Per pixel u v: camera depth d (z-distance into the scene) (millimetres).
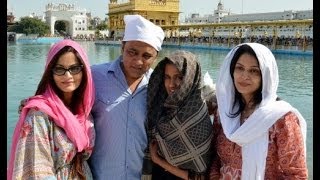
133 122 2311
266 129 1925
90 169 2336
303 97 13352
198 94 2172
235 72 2041
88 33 90438
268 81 1966
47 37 75062
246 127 1955
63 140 1986
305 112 10641
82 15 89812
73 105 2143
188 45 51031
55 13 87562
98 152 2307
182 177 2299
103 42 64562
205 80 2488
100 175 2303
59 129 1990
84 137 2074
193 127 2160
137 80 2379
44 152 1923
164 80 2246
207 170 2295
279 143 1918
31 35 73875
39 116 1931
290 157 1893
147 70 2328
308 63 25906
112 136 2273
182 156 2207
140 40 2217
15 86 15125
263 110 1936
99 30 91000
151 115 2293
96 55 36000
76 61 2051
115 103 2283
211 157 2270
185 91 2135
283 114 1908
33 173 1886
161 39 2328
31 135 1913
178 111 2172
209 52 40750
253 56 1977
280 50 34844
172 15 65188
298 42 33969
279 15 57938
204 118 2180
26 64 24688
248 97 2061
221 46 46031
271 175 1972
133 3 62719
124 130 2285
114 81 2314
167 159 2268
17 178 1868
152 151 2365
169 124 2195
